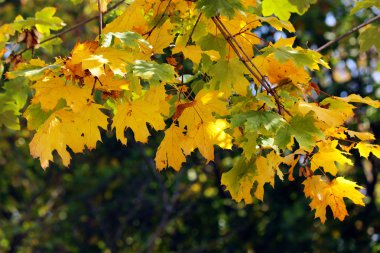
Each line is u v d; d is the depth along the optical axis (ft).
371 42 10.67
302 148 8.34
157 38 8.90
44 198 42.70
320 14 28.02
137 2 9.14
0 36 10.03
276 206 34.60
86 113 7.75
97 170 39.04
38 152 7.64
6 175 39.40
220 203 36.52
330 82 29.27
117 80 7.68
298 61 8.34
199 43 9.32
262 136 8.37
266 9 9.84
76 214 41.86
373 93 29.17
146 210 41.01
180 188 35.47
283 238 35.88
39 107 8.06
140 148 33.91
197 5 8.48
